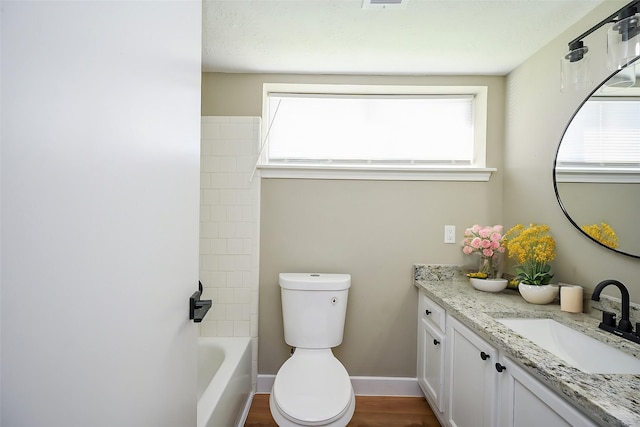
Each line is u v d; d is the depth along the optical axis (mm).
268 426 1849
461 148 2326
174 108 720
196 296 854
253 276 2152
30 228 350
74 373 410
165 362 686
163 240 668
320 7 1500
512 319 1438
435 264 2189
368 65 2082
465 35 1718
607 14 1402
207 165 2143
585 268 1486
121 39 509
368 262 2203
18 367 336
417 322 2191
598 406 717
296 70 2158
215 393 1441
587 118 1458
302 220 2201
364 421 1895
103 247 467
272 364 2201
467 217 2197
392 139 2330
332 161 2330
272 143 2332
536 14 1526
